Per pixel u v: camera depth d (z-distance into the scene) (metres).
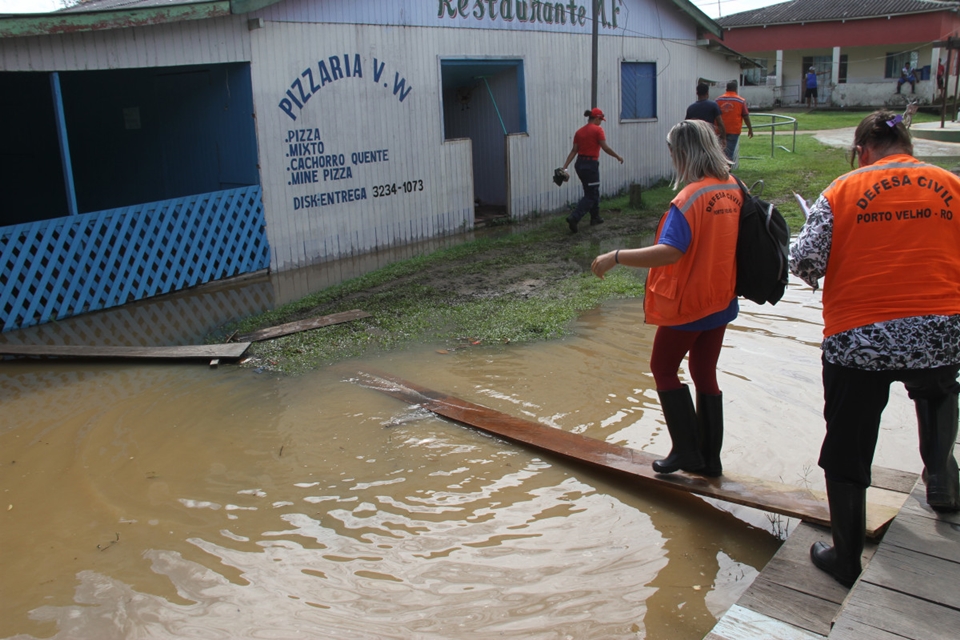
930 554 3.09
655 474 4.21
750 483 4.02
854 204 2.93
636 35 15.74
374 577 3.61
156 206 8.74
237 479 4.61
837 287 2.99
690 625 3.23
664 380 4.00
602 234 11.84
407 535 3.96
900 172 2.93
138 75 10.83
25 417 5.64
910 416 5.03
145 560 3.80
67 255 8.09
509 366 6.34
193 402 5.82
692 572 3.60
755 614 2.99
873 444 3.07
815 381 5.73
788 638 2.83
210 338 7.37
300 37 9.88
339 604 3.42
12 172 13.92
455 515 4.13
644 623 3.25
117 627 3.32
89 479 4.67
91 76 11.73
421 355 6.70
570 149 14.49
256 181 9.77
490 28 12.51
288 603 3.44
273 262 10.01
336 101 10.44
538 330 7.18
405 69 11.30
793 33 35.72
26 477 4.71
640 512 4.13
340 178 10.65
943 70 32.53
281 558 3.79
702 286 3.64
